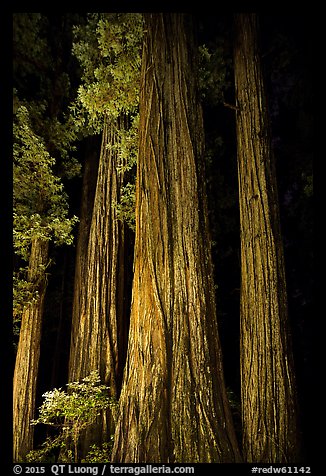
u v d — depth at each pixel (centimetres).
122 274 623
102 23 545
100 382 555
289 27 788
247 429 420
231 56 762
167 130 452
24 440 556
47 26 703
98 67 619
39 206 605
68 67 754
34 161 573
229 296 833
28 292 570
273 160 487
